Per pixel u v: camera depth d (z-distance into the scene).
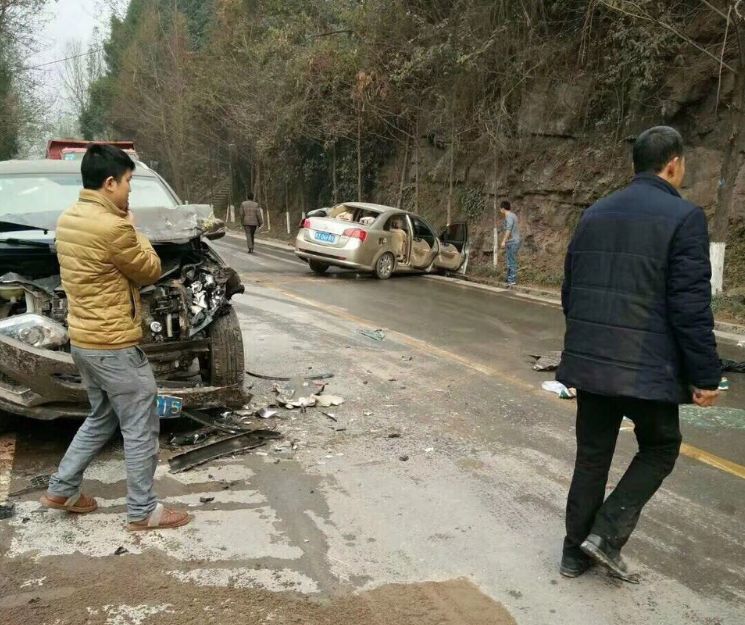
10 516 3.82
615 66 15.20
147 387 3.65
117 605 3.03
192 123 38.03
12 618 2.90
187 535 3.67
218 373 5.36
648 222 3.04
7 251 4.69
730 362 7.93
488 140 18.91
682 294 2.94
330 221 15.33
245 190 39.16
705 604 3.18
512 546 3.66
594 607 3.13
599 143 16.47
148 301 5.09
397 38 20.77
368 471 4.57
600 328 3.11
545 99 17.62
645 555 3.60
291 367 7.11
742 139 12.08
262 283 13.80
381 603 3.11
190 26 43.47
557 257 17.06
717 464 4.88
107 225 3.43
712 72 13.88
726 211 11.94
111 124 55.91
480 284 15.81
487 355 8.07
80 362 3.59
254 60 27.47
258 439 5.05
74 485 3.79
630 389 3.01
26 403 4.50
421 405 6.04
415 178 23.19
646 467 3.27
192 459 4.63
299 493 4.21
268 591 3.18
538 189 17.80
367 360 7.56
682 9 14.38
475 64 17.81
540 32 17.61
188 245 5.38
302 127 25.22
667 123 14.80
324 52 23.25
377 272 15.40
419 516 3.96
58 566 3.33
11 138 37.84
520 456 4.91
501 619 3.02
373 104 22.33
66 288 3.56
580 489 3.32
